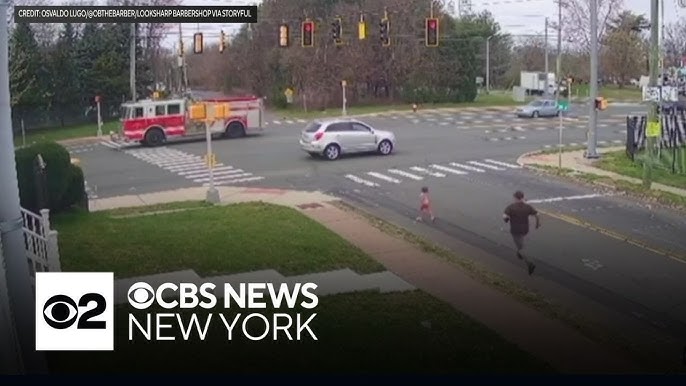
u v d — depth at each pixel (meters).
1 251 8.68
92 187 26.44
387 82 70.50
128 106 39.97
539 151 34.19
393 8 67.25
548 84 77.12
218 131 42.00
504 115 56.44
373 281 13.84
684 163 28.81
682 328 11.83
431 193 24.05
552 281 14.35
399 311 12.08
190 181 27.36
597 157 31.52
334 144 31.83
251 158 33.06
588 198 23.11
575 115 55.41
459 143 37.28
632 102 72.88
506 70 104.94
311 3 72.12
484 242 17.52
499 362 9.98
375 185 25.61
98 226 18.17
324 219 19.61
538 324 11.68
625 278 14.52
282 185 25.95
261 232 17.52
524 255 15.90
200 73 103.44
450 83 70.31
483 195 23.58
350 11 67.38
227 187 25.73
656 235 18.11
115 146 41.09
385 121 52.28
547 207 21.69
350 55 67.81
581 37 88.12
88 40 62.09
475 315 12.05
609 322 12.05
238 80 82.94
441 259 15.48
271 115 62.44
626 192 23.97
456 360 10.02
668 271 14.97
